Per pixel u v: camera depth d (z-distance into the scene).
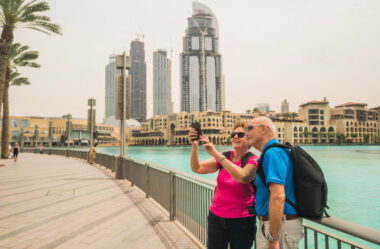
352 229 1.36
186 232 4.14
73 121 164.12
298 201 1.50
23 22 17.41
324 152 63.47
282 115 161.88
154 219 4.97
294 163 1.53
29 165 17.11
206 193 3.50
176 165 32.53
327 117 158.00
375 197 12.59
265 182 1.63
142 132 191.12
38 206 6.02
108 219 4.97
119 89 10.88
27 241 3.85
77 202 6.41
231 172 1.93
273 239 1.50
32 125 151.50
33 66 25.75
